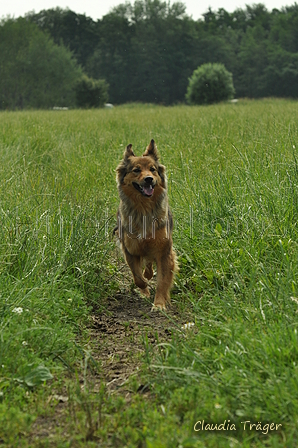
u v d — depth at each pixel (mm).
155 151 5316
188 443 2590
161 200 5102
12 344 3627
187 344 3730
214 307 4355
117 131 14469
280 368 3100
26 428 2887
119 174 5211
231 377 3135
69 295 4773
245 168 6824
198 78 49562
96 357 3906
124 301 5285
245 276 4812
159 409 3064
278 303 3928
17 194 6973
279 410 2830
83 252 5645
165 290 5066
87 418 2893
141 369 3596
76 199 7395
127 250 5289
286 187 5941
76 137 13344
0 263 4734
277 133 9312
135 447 2666
